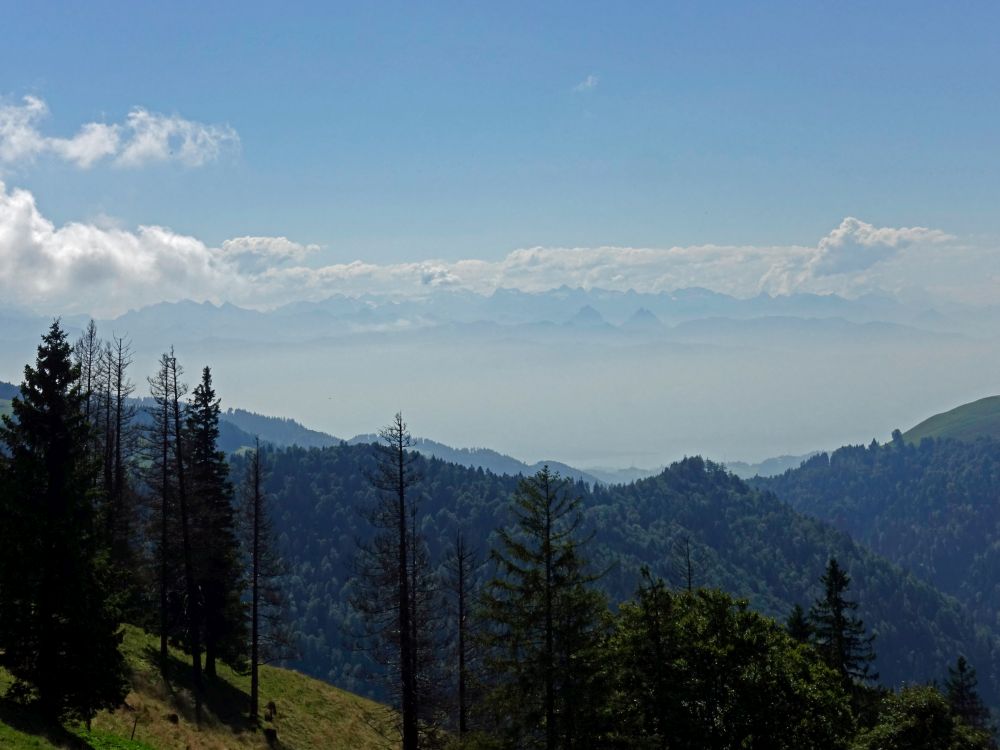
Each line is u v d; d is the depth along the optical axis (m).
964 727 29.67
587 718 25.45
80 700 27.69
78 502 28.17
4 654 27.05
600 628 26.89
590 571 26.94
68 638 27.36
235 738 43.00
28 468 27.31
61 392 28.33
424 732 38.12
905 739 28.86
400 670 36.53
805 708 27.94
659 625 28.22
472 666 37.72
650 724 26.97
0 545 26.48
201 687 48.84
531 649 26.00
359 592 37.62
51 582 27.08
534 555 26.11
